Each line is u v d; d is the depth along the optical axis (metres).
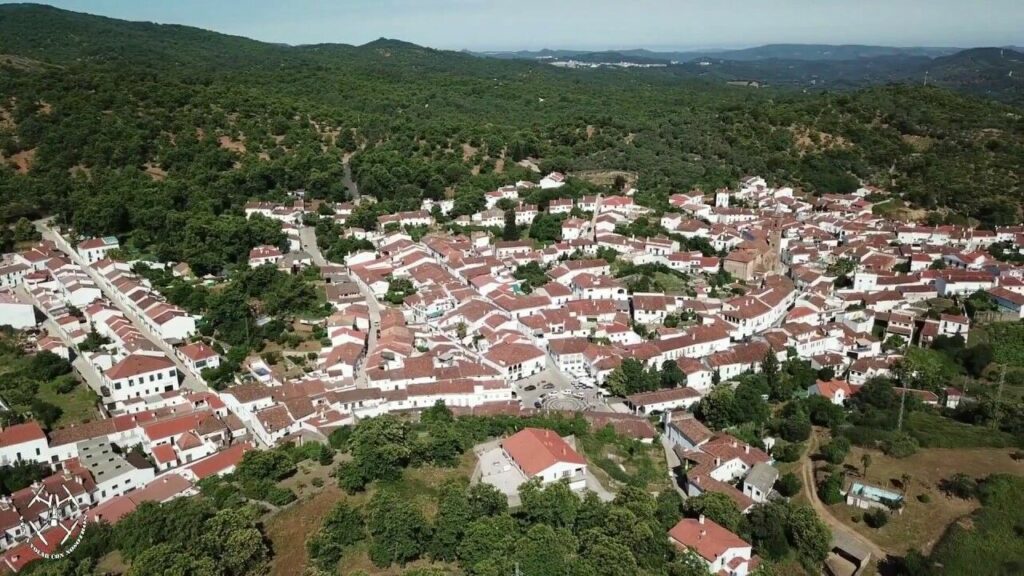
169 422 155.62
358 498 122.69
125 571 105.06
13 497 132.62
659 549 114.88
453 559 108.44
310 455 142.38
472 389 171.50
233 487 127.94
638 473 147.88
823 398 175.62
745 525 130.50
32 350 188.50
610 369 187.12
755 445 160.88
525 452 139.38
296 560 107.06
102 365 180.75
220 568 98.44
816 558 127.38
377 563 105.31
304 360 190.50
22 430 145.75
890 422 167.62
